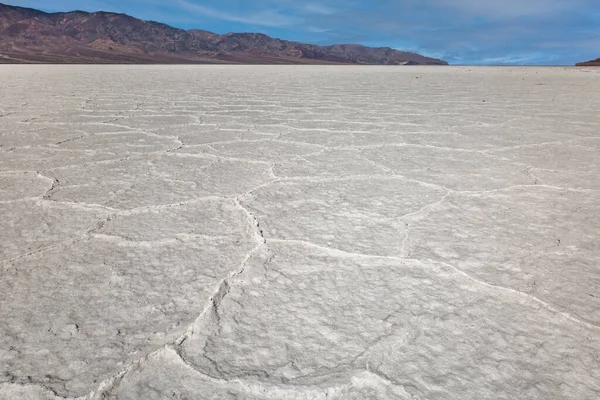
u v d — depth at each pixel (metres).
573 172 5.46
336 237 3.45
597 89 19.44
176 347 2.10
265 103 13.78
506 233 3.51
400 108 12.42
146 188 4.79
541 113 11.29
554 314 2.37
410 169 5.70
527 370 1.93
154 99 15.01
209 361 2.00
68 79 26.41
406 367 1.95
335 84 23.39
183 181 5.09
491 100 14.70
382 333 2.21
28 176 5.25
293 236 3.48
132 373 1.92
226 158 6.30
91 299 2.54
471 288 2.65
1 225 3.67
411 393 1.80
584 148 6.93
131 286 2.68
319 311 2.41
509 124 9.47
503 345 2.11
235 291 2.62
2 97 15.23
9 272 2.85
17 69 42.78
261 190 4.75
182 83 23.78
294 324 2.29
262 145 7.26
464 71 45.31
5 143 7.27
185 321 2.31
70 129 8.78
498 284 2.70
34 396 1.78
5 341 2.14
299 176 5.34
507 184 4.96
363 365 1.96
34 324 2.28
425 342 2.13
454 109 12.18
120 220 3.82
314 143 7.43
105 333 2.21
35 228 3.61
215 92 17.97
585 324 2.28
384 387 1.83
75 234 3.49
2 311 2.40
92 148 6.95
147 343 2.12
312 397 1.78
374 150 6.88
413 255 3.12
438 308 2.44
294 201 4.37
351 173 5.49
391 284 2.71
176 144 7.32
